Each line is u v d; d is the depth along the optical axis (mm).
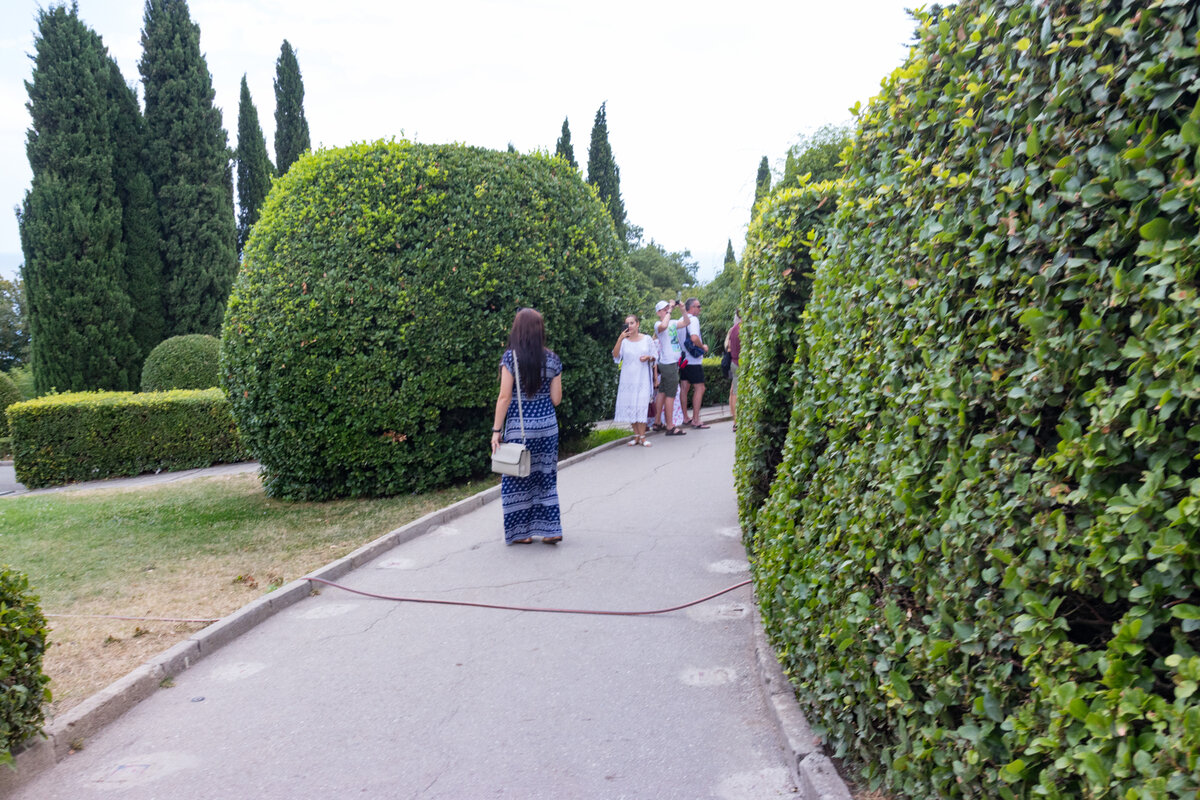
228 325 9008
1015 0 2078
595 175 32969
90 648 4711
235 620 4996
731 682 4129
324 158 9125
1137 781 1553
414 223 8984
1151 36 1620
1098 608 1859
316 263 8656
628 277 11703
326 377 8703
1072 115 1837
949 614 2252
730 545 6680
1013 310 2041
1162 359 1521
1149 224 1560
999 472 2010
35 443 12680
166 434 13242
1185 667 1492
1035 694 1885
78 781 3365
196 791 3260
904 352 2623
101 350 21062
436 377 8977
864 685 2811
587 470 10281
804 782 3053
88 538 7668
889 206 2953
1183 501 1466
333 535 7438
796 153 19969
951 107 2428
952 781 2275
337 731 3732
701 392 14180
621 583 5770
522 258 9469
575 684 4156
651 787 3186
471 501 8453
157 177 22734
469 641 4793
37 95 20609
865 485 3041
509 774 3314
